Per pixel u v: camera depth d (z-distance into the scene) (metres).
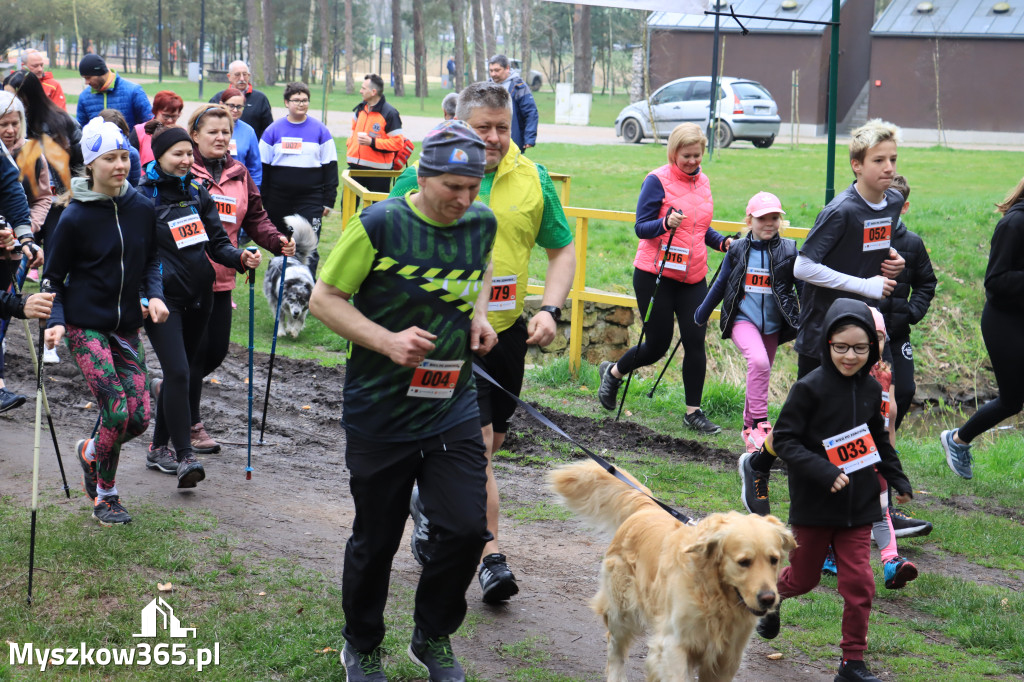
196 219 5.59
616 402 8.58
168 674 3.77
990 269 6.30
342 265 3.38
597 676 4.00
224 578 4.62
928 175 22.72
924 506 6.50
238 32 78.44
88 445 5.08
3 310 4.77
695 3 8.05
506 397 4.79
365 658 3.73
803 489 4.17
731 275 7.05
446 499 3.50
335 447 7.00
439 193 3.35
